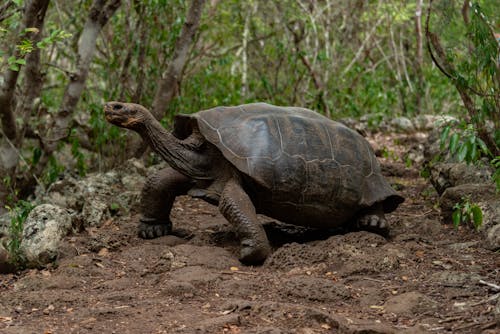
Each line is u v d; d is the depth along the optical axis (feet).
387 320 12.45
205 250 16.44
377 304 13.35
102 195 21.84
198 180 17.38
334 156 17.03
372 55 45.37
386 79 43.50
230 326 11.75
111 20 28.55
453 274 14.64
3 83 19.81
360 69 36.88
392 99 38.04
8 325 12.16
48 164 28.12
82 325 12.04
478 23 17.99
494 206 18.28
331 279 14.87
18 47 17.47
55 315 12.75
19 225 16.11
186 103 30.32
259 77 37.99
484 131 19.22
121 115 16.99
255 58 38.70
